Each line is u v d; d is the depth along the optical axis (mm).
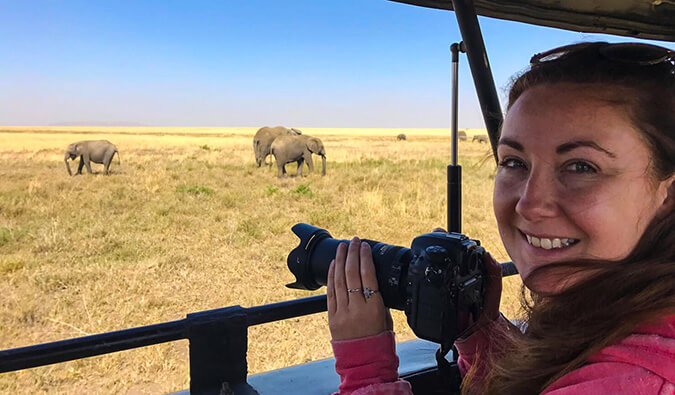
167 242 8211
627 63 665
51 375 3871
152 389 3738
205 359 1096
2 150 33562
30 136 61688
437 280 893
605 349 609
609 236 668
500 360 828
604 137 656
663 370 552
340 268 986
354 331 951
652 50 650
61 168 22094
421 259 917
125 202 11977
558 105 688
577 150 669
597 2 1786
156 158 27250
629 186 659
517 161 762
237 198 12656
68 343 987
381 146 45000
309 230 1145
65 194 13250
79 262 7062
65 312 5273
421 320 924
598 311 637
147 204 11680
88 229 8898
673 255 647
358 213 10500
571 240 703
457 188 1512
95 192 13953
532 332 765
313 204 12047
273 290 6121
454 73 1537
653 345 572
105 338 1015
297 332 4801
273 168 23766
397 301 974
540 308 742
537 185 700
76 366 4012
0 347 4430
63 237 8148
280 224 9414
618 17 1885
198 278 6469
